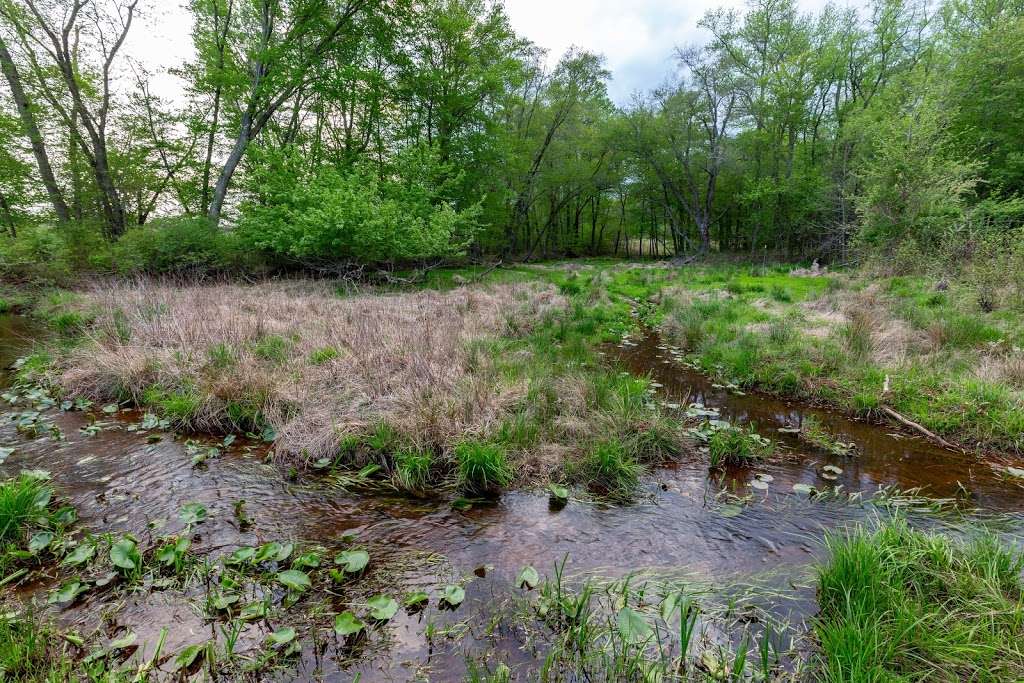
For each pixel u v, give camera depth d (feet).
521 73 78.59
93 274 44.57
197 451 14.79
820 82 81.00
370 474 13.73
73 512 11.14
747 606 8.77
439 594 9.06
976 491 12.99
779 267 69.56
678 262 91.71
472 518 11.76
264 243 43.68
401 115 65.36
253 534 10.78
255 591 8.98
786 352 23.20
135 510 11.53
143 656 7.52
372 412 15.94
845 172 67.82
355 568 9.43
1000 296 28.32
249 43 56.80
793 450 15.64
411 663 7.55
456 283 48.80
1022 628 7.67
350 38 56.75
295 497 12.45
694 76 85.35
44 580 9.21
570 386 18.24
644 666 7.38
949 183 47.01
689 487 13.28
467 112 66.80
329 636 8.05
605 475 13.48
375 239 43.24
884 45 76.89
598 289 44.39
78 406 18.25
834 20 79.10
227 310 28.55
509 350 23.48
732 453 14.88
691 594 9.10
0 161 51.65
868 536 9.73
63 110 50.85
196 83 56.85
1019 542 10.55
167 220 46.98
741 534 11.07
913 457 15.05
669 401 19.61
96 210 53.78
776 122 84.94
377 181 48.26
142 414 17.62
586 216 139.95
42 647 7.41
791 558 10.19
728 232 116.78
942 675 7.05
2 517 9.95
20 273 44.29
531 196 91.45
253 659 7.49
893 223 49.62
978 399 16.97
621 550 10.51
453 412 15.38
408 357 19.93
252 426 16.38
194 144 61.82
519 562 10.11
